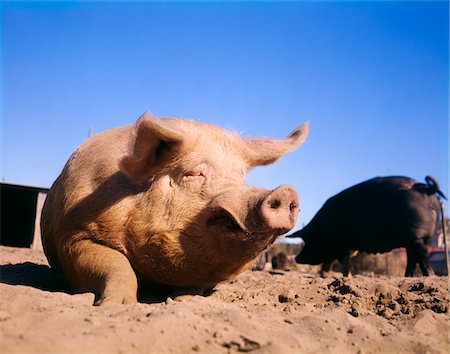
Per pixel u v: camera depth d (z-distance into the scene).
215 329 0.98
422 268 4.30
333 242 4.69
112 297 1.27
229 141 1.64
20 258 2.88
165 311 1.04
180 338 0.92
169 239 1.45
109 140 1.72
